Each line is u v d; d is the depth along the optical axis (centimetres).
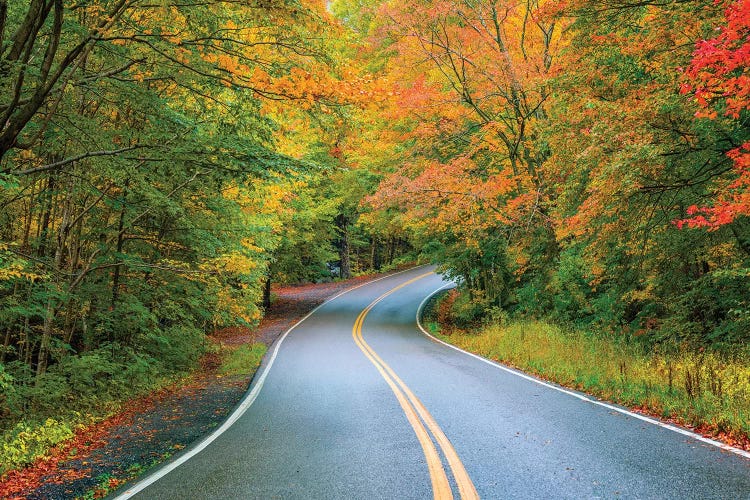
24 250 1070
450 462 518
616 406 741
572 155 1066
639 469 473
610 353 1088
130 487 491
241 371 1309
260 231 1656
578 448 545
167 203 920
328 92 720
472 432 624
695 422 630
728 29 579
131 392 1045
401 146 2162
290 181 935
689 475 452
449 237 2161
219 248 1375
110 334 1259
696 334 1112
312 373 1166
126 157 790
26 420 812
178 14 775
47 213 1101
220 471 527
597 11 1001
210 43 762
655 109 806
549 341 1344
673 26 852
